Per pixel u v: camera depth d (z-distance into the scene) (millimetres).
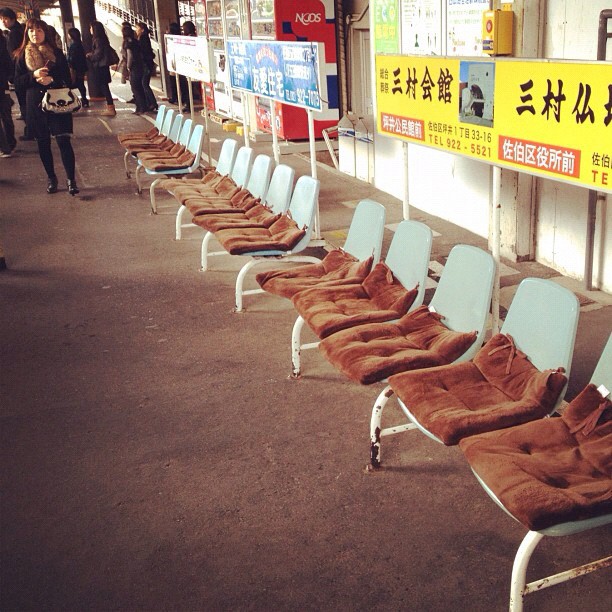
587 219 4828
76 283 5703
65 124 8148
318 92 4953
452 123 3543
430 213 6945
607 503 2102
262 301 5188
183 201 5910
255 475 3246
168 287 5535
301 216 4887
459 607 2461
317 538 2834
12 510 3096
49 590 2648
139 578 2684
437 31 5707
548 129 2898
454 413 2600
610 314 4543
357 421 3631
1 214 7762
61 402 3945
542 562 2637
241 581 2639
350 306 3688
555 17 4730
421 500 3025
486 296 3115
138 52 14461
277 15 9586
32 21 7883
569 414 2535
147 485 3215
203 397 3928
